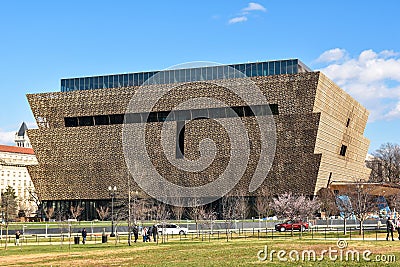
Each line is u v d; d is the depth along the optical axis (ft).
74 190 533.14
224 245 202.69
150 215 424.05
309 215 342.23
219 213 471.21
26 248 225.56
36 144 542.16
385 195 452.35
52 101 541.34
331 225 347.77
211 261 150.51
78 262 160.35
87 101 532.73
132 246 217.36
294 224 310.04
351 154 579.07
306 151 472.85
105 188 522.06
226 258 156.56
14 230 348.79
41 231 349.82
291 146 477.36
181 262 150.92
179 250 188.03
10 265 156.35
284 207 355.15
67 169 534.78
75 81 566.36
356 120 586.45
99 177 523.70
